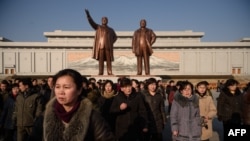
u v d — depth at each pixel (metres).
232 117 7.45
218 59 68.31
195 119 5.75
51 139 2.54
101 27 18.97
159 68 67.38
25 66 67.12
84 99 2.69
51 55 67.38
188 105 5.77
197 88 6.97
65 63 67.06
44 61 67.38
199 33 68.94
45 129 2.56
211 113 6.67
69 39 68.81
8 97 7.86
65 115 2.56
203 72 67.94
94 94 6.10
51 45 66.75
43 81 12.70
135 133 6.11
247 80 61.41
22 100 6.95
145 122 6.16
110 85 6.74
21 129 6.94
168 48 67.88
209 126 6.64
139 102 6.21
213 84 54.62
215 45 67.56
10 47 66.88
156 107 7.31
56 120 2.59
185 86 5.89
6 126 7.72
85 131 2.55
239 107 7.47
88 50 67.06
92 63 66.62
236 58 68.31
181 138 5.73
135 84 8.77
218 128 11.55
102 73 18.94
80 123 2.56
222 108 7.58
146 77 18.75
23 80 7.00
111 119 6.35
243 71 68.25
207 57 68.19
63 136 2.55
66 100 2.60
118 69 65.81
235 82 7.54
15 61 66.94
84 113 2.59
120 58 65.94
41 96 7.18
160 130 7.32
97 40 18.91
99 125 2.66
